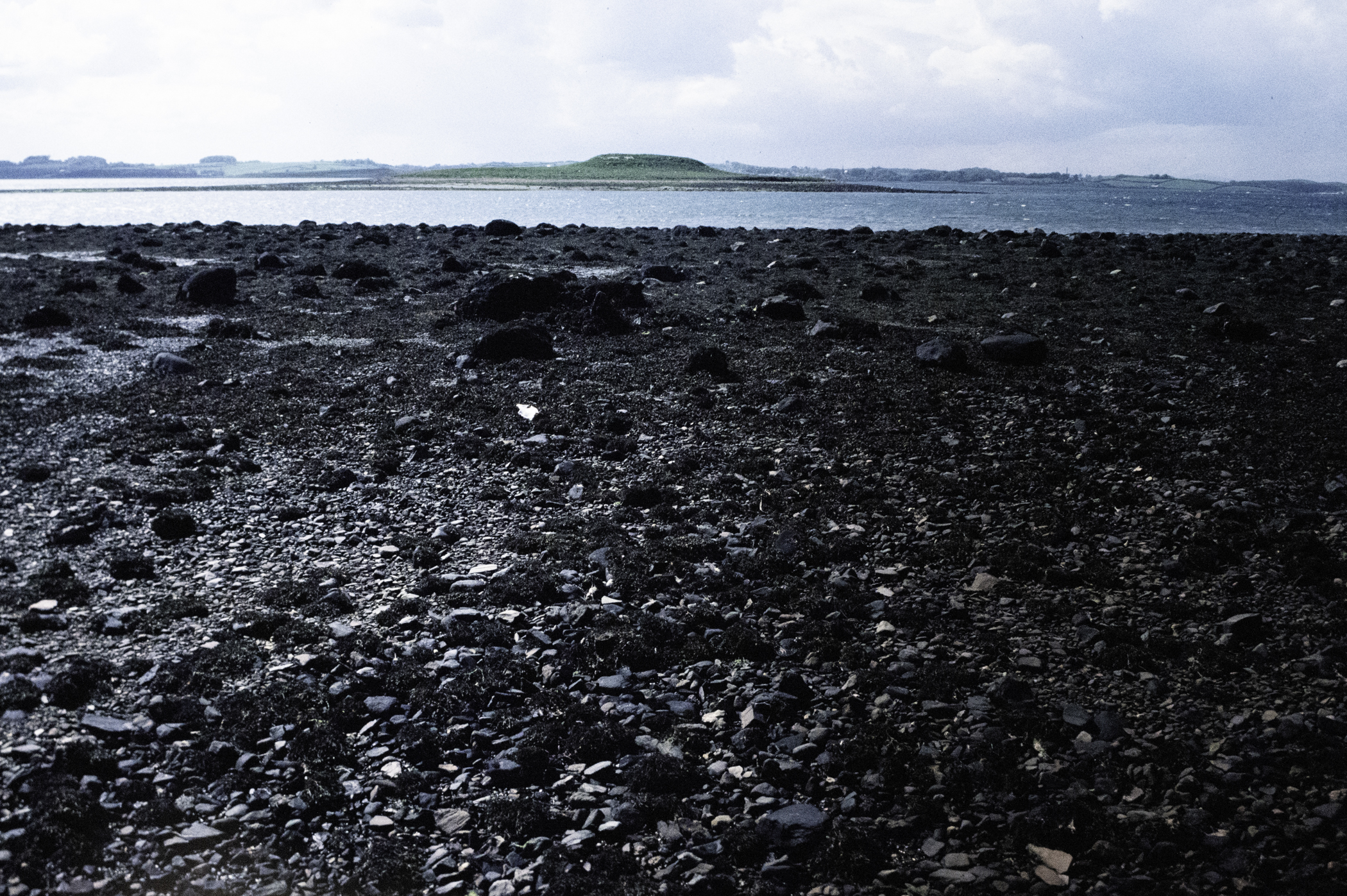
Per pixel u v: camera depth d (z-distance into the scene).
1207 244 53.31
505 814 6.64
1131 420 17.14
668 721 7.95
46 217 86.94
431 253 45.16
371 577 10.52
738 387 19.48
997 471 14.25
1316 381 19.89
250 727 7.45
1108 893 6.01
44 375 18.86
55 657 8.26
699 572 10.94
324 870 6.04
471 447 15.16
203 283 28.95
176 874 5.85
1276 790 7.00
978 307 30.16
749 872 6.25
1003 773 7.32
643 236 56.72
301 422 16.36
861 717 8.14
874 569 11.14
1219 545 11.44
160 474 13.19
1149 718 8.06
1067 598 10.36
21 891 5.59
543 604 10.03
